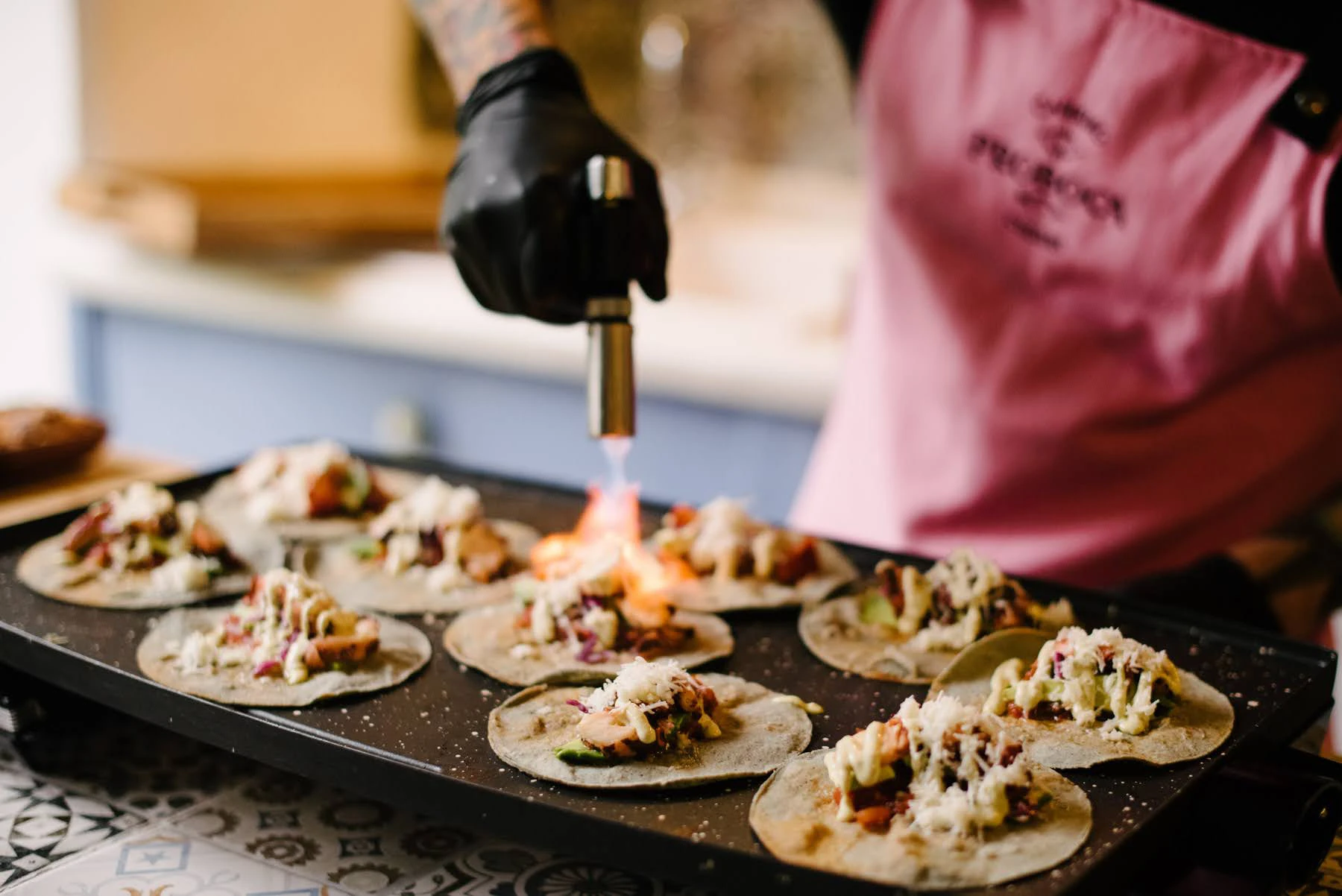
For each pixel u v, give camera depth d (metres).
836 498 1.94
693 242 3.37
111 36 3.21
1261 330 1.59
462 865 1.11
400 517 1.64
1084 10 1.61
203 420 3.29
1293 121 1.49
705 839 0.97
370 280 2.97
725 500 1.67
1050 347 1.72
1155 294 1.63
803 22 3.40
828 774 1.07
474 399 2.88
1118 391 1.69
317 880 1.08
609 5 3.60
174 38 3.30
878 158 1.82
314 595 1.33
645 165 1.43
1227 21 1.53
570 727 1.16
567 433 2.78
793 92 3.48
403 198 3.47
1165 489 1.68
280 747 1.10
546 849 0.98
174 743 1.32
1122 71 1.60
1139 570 1.69
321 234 3.17
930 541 1.79
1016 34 1.67
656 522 1.73
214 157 3.46
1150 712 1.16
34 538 1.61
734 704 1.23
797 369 2.47
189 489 1.83
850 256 3.19
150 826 1.16
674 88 3.61
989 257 1.75
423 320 2.81
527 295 1.37
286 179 3.44
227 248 3.01
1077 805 1.02
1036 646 1.34
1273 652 1.37
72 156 3.26
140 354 3.34
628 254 1.32
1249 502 1.66
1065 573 1.70
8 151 3.42
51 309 3.51
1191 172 1.58
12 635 1.27
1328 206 1.49
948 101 1.74
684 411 2.66
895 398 1.82
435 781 1.02
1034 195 1.70
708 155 3.63
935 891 0.89
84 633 1.34
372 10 3.68
